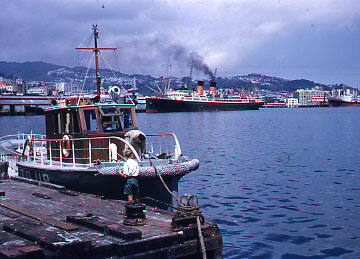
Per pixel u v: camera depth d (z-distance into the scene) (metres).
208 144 47.50
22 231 6.60
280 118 140.12
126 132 13.49
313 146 44.47
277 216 15.23
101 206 9.77
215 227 7.64
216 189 20.56
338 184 21.70
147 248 6.65
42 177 14.00
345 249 11.56
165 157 12.89
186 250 7.17
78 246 5.95
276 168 27.92
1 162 14.77
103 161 13.20
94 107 13.30
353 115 172.38
